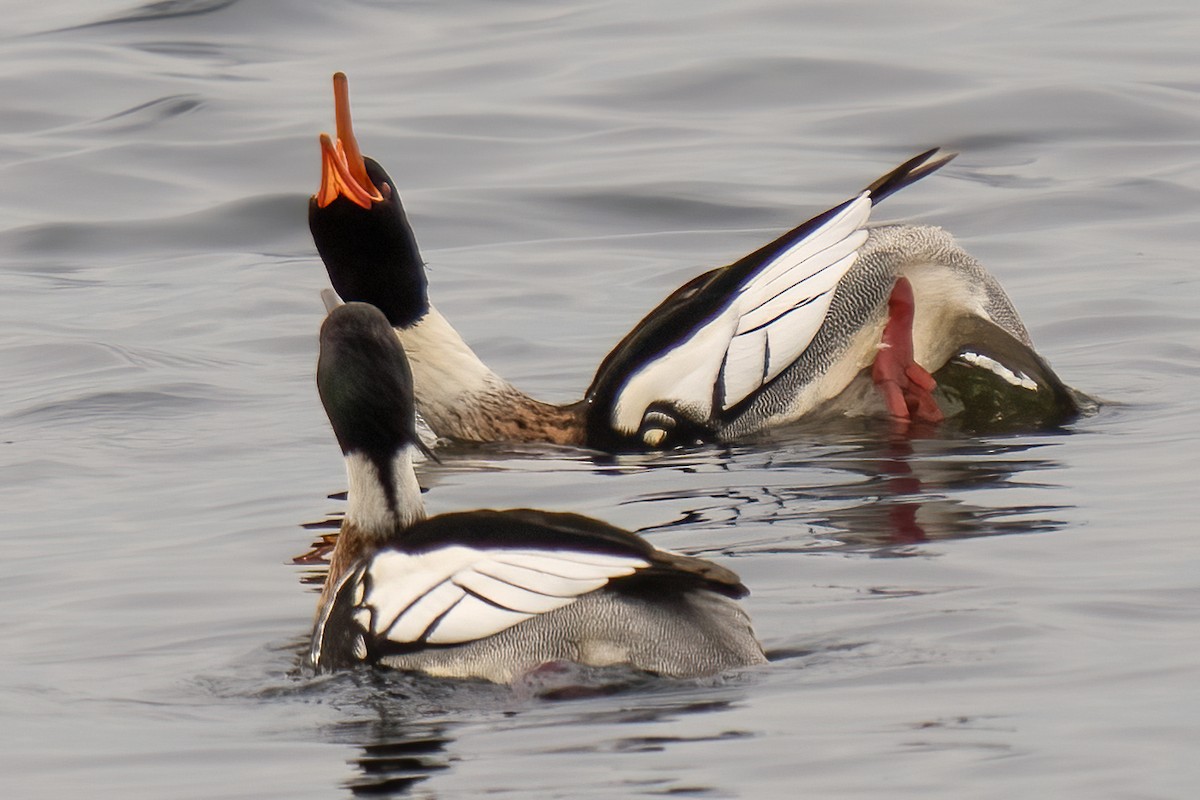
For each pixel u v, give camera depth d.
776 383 14.80
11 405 16.05
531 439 15.10
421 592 9.10
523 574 8.94
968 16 29.69
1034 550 10.88
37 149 24.77
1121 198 21.94
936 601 10.00
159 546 12.02
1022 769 7.75
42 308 19.58
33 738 8.79
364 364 10.12
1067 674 8.83
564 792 7.72
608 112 25.58
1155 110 24.94
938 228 15.16
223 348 17.89
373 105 25.97
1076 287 18.75
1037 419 14.55
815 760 7.91
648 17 30.11
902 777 7.73
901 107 25.33
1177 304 17.95
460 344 15.36
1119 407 14.81
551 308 19.08
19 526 12.61
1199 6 30.19
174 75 27.47
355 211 15.10
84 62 28.05
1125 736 8.05
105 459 14.35
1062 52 27.52
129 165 24.16
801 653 9.23
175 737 8.74
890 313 14.73
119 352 17.66
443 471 14.16
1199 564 10.43
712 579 8.52
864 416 14.91
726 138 24.53
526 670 8.73
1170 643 9.21
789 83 26.41
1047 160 23.48
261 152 24.31
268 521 12.55
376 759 8.31
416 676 8.98
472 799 7.71
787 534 11.58
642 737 8.25
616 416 14.88
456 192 22.89
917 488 12.59
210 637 10.20
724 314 14.96
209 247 21.88
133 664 9.81
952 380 14.91
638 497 12.95
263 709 9.05
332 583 10.20
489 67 27.67
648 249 21.06
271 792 8.02
